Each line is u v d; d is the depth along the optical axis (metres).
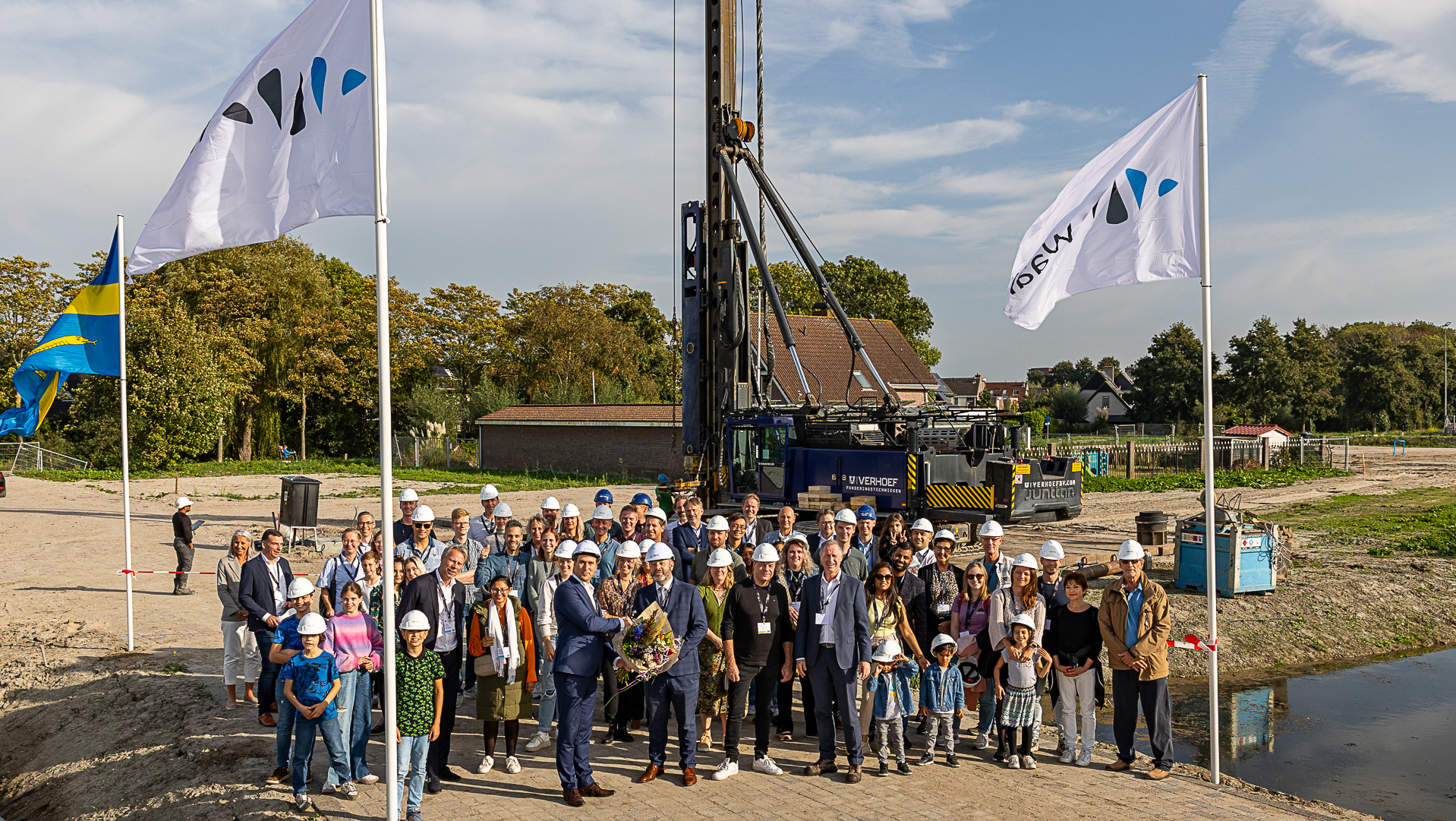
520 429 51.66
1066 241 9.09
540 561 8.83
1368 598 16.08
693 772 7.78
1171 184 8.69
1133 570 7.96
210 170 7.62
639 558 8.52
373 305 66.00
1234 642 14.10
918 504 15.63
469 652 8.02
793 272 67.69
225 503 33.72
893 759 8.38
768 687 8.05
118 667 11.77
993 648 8.35
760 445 17.78
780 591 8.18
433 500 35.00
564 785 7.35
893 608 8.22
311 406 64.06
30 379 12.30
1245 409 81.81
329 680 7.20
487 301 69.50
